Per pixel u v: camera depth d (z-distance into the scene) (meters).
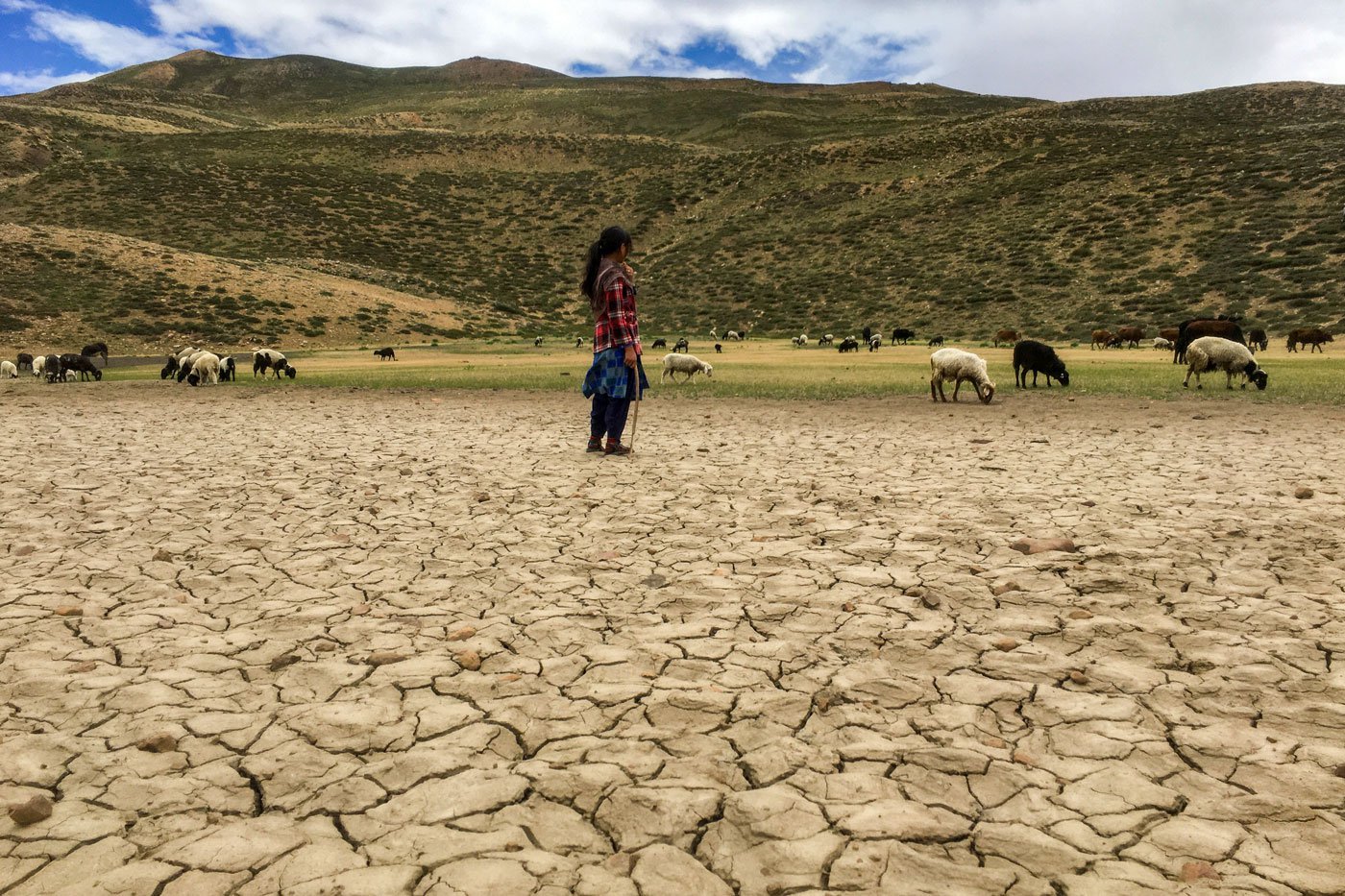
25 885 2.10
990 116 120.19
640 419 14.39
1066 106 121.19
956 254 71.69
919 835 2.31
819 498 6.96
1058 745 2.83
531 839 2.31
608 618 4.12
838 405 16.59
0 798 2.49
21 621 4.03
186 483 7.76
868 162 101.19
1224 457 9.23
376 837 2.31
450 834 2.33
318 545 5.46
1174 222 64.88
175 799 2.50
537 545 5.52
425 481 7.86
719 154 114.69
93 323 51.69
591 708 3.12
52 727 2.96
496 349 53.31
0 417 15.27
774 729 2.95
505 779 2.62
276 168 102.19
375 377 26.91
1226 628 3.88
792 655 3.62
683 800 2.48
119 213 83.25
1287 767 2.65
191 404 18.36
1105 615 4.09
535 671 3.46
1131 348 43.53
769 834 2.32
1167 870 2.16
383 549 5.40
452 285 80.50
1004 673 3.41
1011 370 26.38
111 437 11.72
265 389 23.16
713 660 3.58
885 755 2.76
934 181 91.50
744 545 5.49
